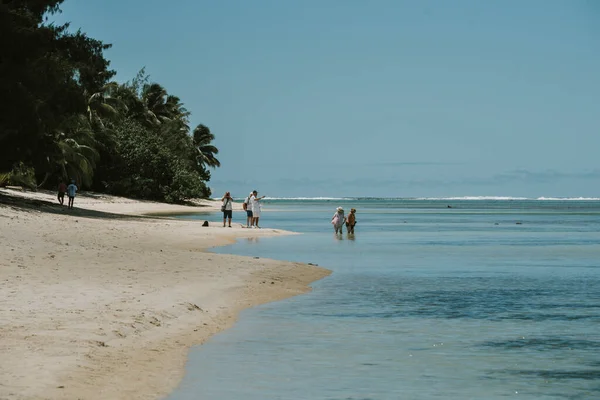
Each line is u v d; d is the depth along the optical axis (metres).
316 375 9.58
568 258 29.02
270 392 8.74
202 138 148.25
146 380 8.97
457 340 12.01
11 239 24.58
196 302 15.04
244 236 39.72
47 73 47.38
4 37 44.03
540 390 9.00
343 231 49.41
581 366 10.23
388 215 95.81
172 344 11.13
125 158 93.88
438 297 17.14
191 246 31.02
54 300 13.74
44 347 9.92
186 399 8.32
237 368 9.88
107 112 87.75
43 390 7.96
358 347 11.38
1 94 45.12
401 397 8.61
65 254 21.69
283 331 12.60
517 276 22.03
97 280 16.94
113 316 12.44
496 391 8.93
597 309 15.39
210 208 100.50
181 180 99.69
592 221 78.25
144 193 95.38
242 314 14.40
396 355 10.80
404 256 29.12
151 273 18.92
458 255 30.09
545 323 13.66
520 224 68.38
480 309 15.35
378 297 17.06
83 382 8.48
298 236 41.69
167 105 122.12
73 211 52.62
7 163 49.66
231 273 19.86
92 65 50.91
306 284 19.50
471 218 84.75
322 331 12.68
